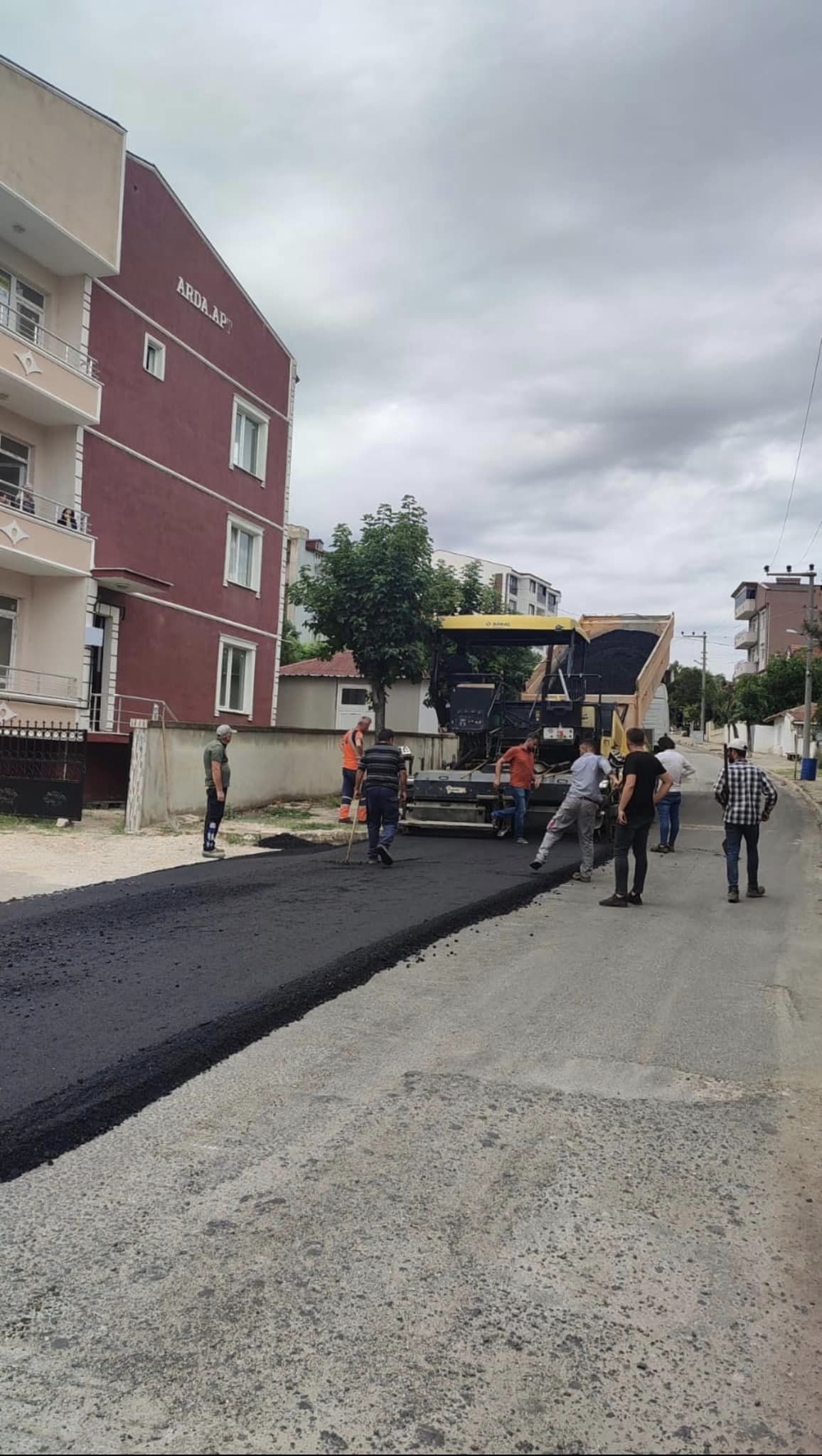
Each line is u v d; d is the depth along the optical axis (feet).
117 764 66.03
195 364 77.97
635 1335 9.91
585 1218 12.14
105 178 64.75
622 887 33.68
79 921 27.50
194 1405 8.79
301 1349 9.53
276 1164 13.30
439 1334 9.82
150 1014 19.08
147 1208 12.06
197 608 78.64
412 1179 12.98
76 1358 9.35
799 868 45.70
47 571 62.54
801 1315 10.34
